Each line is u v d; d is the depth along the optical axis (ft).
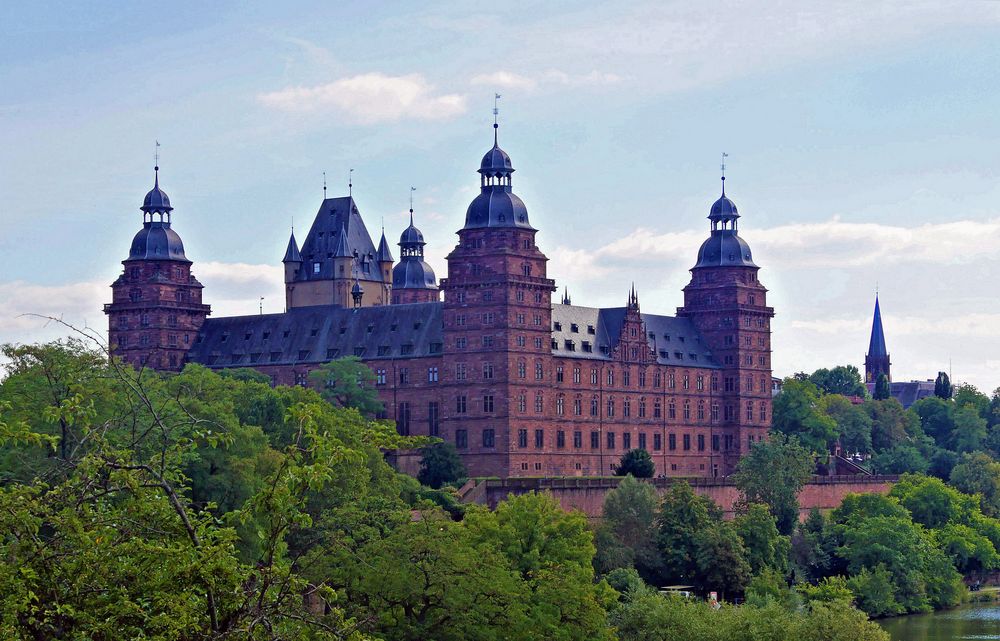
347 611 413.80
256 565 216.13
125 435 301.63
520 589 463.83
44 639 187.21
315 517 558.97
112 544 194.08
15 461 376.07
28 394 417.69
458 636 421.18
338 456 195.11
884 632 558.97
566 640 469.98
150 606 191.72
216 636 184.85
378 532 482.69
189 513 201.87
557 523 593.42
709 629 537.24
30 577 186.19
